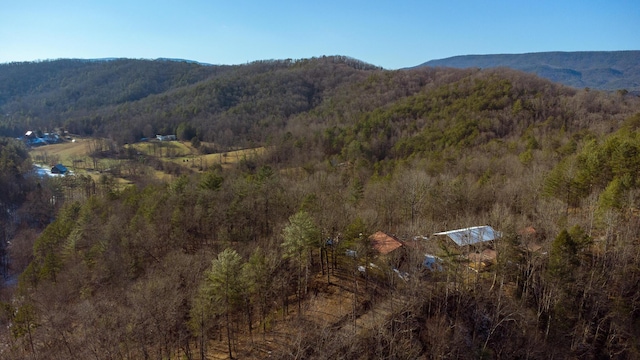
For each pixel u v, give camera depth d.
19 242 83.69
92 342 40.16
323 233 52.31
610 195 51.41
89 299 50.72
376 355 39.69
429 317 44.50
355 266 48.06
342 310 46.00
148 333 40.94
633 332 43.19
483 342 43.41
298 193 72.50
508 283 49.88
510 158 84.75
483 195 69.50
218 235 62.81
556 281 43.19
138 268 59.41
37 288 55.09
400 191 72.38
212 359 41.50
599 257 49.03
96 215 71.75
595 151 62.78
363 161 105.38
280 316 46.84
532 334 43.53
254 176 91.75
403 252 53.84
